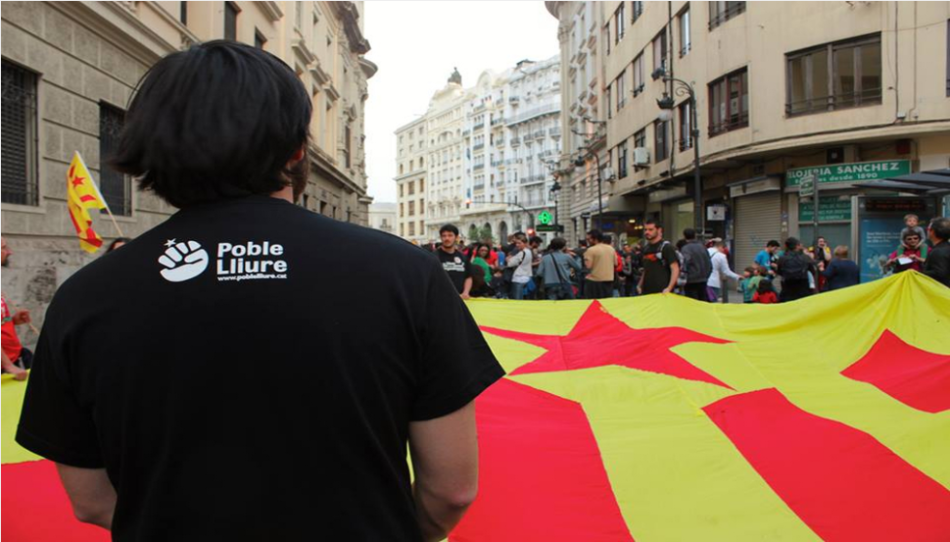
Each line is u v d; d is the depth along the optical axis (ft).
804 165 54.44
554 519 8.07
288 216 3.53
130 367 3.22
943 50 45.27
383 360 3.30
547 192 234.17
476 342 3.78
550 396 12.52
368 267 3.38
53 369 3.49
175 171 3.47
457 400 3.52
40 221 28.81
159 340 3.21
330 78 94.68
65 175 30.76
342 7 105.70
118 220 35.40
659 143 75.66
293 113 3.75
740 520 8.05
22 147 28.25
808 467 9.22
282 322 3.19
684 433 10.52
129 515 3.35
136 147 3.54
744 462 9.45
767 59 54.24
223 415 3.17
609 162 100.89
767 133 54.13
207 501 3.14
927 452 9.32
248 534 3.13
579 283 46.91
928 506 8.10
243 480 3.15
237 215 3.47
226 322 3.20
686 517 8.15
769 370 14.07
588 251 35.12
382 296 3.34
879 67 48.08
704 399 12.19
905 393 11.98
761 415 11.31
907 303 14.90
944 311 14.51
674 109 70.59
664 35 72.95
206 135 3.43
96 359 3.30
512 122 253.65
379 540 3.28
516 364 15.10
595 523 8.00
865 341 14.64
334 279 3.30
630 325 17.47
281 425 3.17
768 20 54.24
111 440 3.33
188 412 3.17
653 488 8.79
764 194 58.80
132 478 3.31
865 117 48.32
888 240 36.78
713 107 62.08
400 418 3.44
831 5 50.03
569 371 14.29
